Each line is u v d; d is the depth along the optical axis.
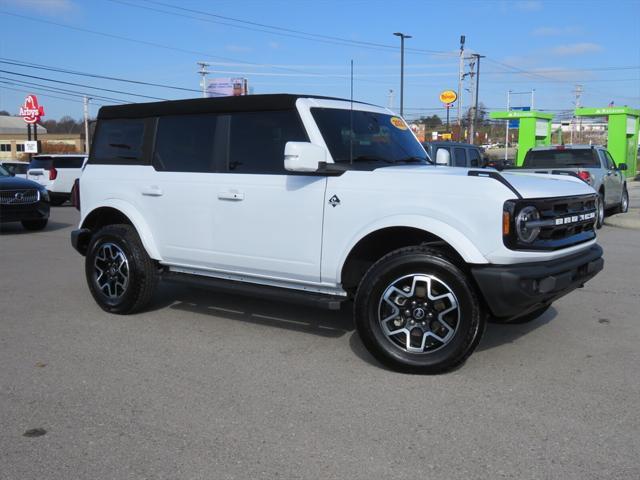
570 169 13.11
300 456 3.29
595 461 3.21
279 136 5.16
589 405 3.93
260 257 5.22
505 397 4.06
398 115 6.14
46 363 4.77
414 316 4.42
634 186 34.69
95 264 6.26
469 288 4.23
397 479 3.05
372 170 4.76
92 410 3.89
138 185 5.99
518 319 5.77
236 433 3.56
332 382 4.35
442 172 4.55
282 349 5.09
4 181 13.03
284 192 5.03
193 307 6.47
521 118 31.28
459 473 3.10
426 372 4.41
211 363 4.76
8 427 3.66
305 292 5.13
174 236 5.77
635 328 5.70
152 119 5.99
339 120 5.22
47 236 12.74
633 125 32.44
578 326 5.76
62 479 3.07
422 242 4.80
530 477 3.06
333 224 4.79
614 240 11.74
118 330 5.66
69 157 20.72
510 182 4.46
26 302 6.75
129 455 3.31
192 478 3.08
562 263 4.48
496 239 4.17
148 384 4.33
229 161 5.43
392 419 3.73
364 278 4.55
